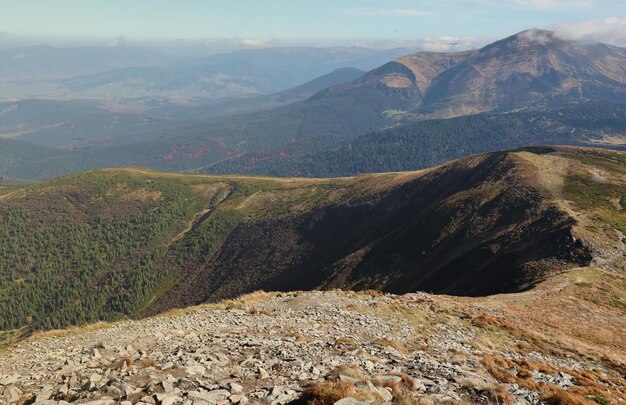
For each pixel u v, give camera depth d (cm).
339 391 1231
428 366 1841
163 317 3145
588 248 7044
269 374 1558
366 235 19200
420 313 3472
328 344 2170
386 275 12825
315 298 3709
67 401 1327
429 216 14138
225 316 2958
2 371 1916
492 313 4003
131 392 1313
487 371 1962
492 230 10844
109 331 2700
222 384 1420
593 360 3080
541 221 9469
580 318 4312
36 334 2873
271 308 3309
